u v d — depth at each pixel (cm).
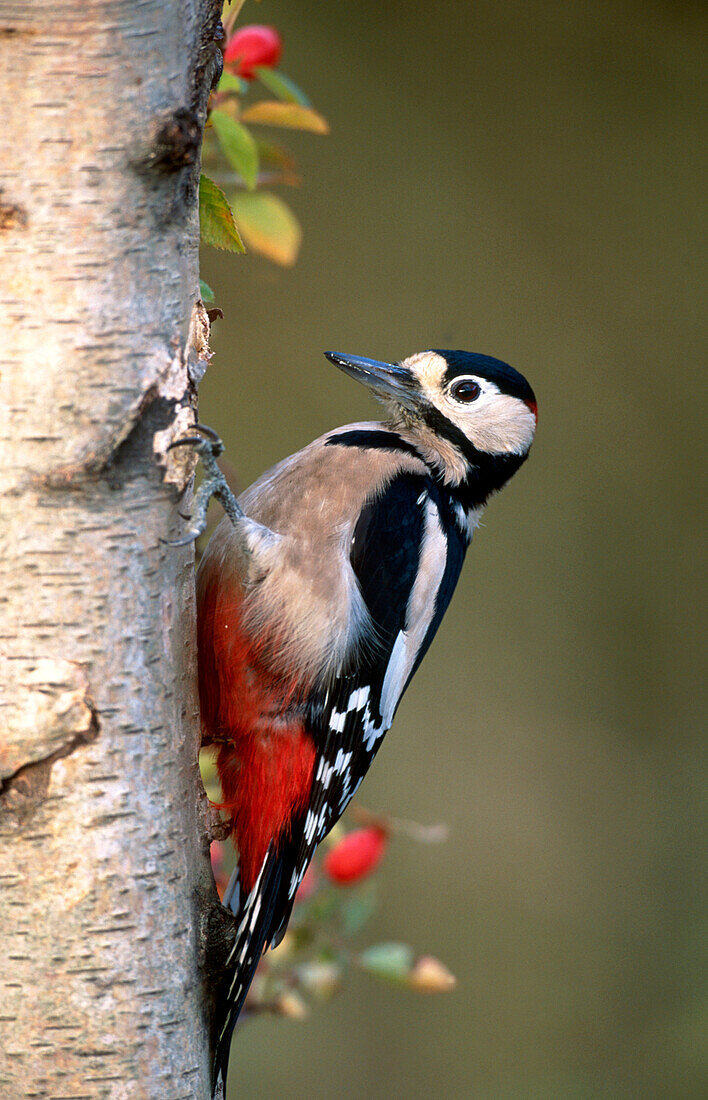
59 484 413
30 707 414
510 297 1574
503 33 1675
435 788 1380
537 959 1271
